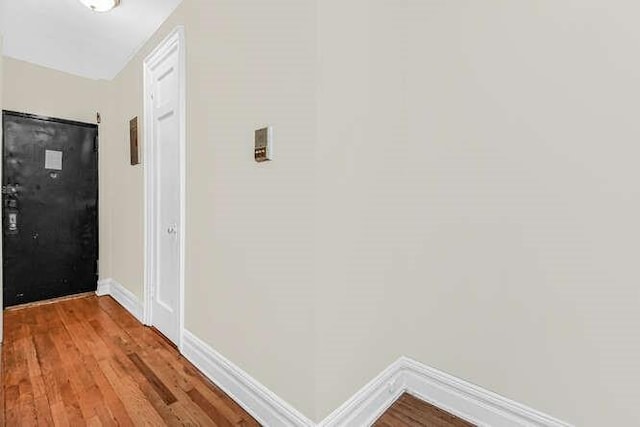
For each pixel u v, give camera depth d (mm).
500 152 1382
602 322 1173
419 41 1627
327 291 1276
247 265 1524
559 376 1263
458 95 1499
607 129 1138
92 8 2109
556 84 1234
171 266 2229
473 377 1486
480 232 1450
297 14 1266
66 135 3074
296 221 1289
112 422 1441
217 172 1704
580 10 1178
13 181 2812
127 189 2891
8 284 2826
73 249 3158
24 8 2121
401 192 1684
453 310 1543
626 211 1116
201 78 1822
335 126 1293
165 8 2104
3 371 1843
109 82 3279
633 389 1127
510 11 1339
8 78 2764
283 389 1360
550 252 1269
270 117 1383
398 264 1680
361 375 1449
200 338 1887
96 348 2137
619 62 1107
